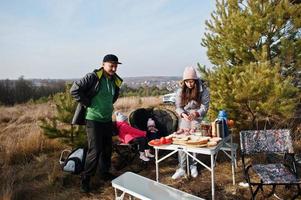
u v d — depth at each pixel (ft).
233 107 16.48
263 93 14.98
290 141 12.17
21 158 18.88
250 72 15.43
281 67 17.84
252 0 17.87
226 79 17.25
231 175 14.44
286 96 14.82
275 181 10.17
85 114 13.35
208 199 11.96
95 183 14.38
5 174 15.28
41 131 21.89
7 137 24.06
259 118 17.94
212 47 20.25
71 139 17.39
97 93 12.91
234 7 19.22
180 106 14.47
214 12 20.12
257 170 11.43
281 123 18.31
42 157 18.15
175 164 16.80
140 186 10.02
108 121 13.67
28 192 13.67
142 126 19.12
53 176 14.82
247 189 12.62
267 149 12.30
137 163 17.15
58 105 17.38
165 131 18.80
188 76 13.65
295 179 10.32
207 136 12.39
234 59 19.29
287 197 11.62
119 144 16.47
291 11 17.13
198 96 14.06
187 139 11.65
